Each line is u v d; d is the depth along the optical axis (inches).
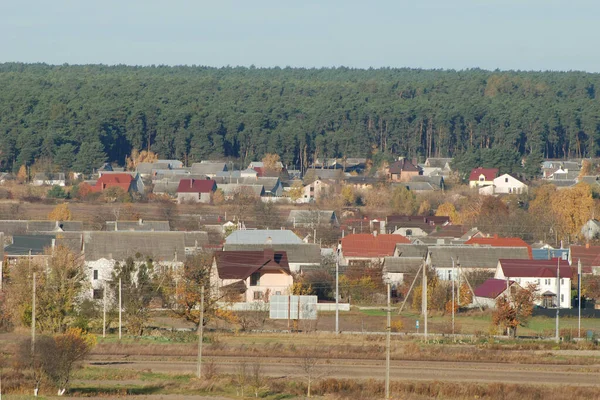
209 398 6166.3
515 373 7170.3
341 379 6756.9
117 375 6771.7
